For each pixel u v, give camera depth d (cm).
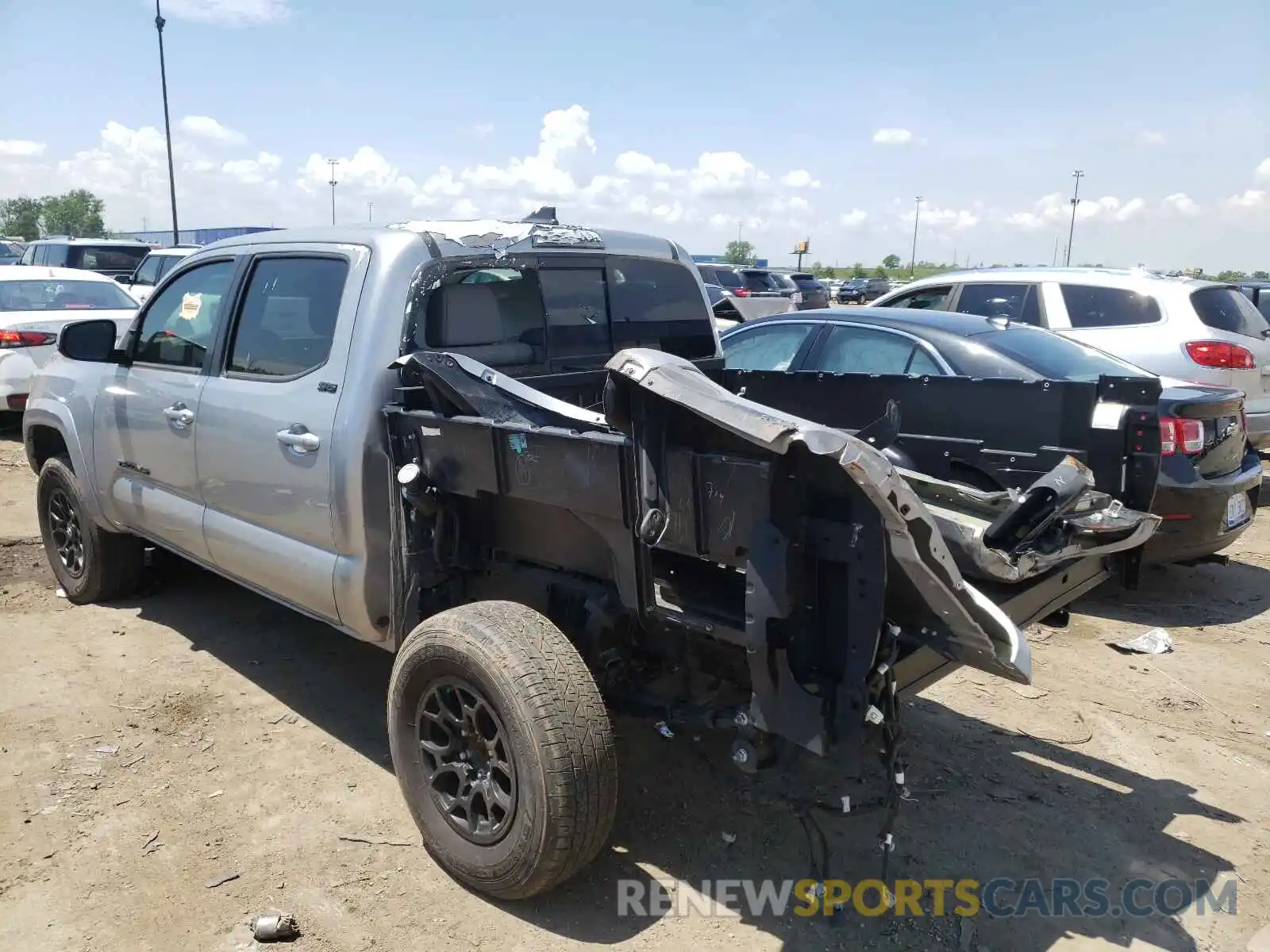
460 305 362
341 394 338
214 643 488
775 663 246
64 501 534
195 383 411
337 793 354
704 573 301
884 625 251
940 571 237
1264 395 758
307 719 410
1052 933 287
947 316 570
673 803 350
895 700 253
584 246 411
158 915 286
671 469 262
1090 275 779
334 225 384
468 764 299
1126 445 361
